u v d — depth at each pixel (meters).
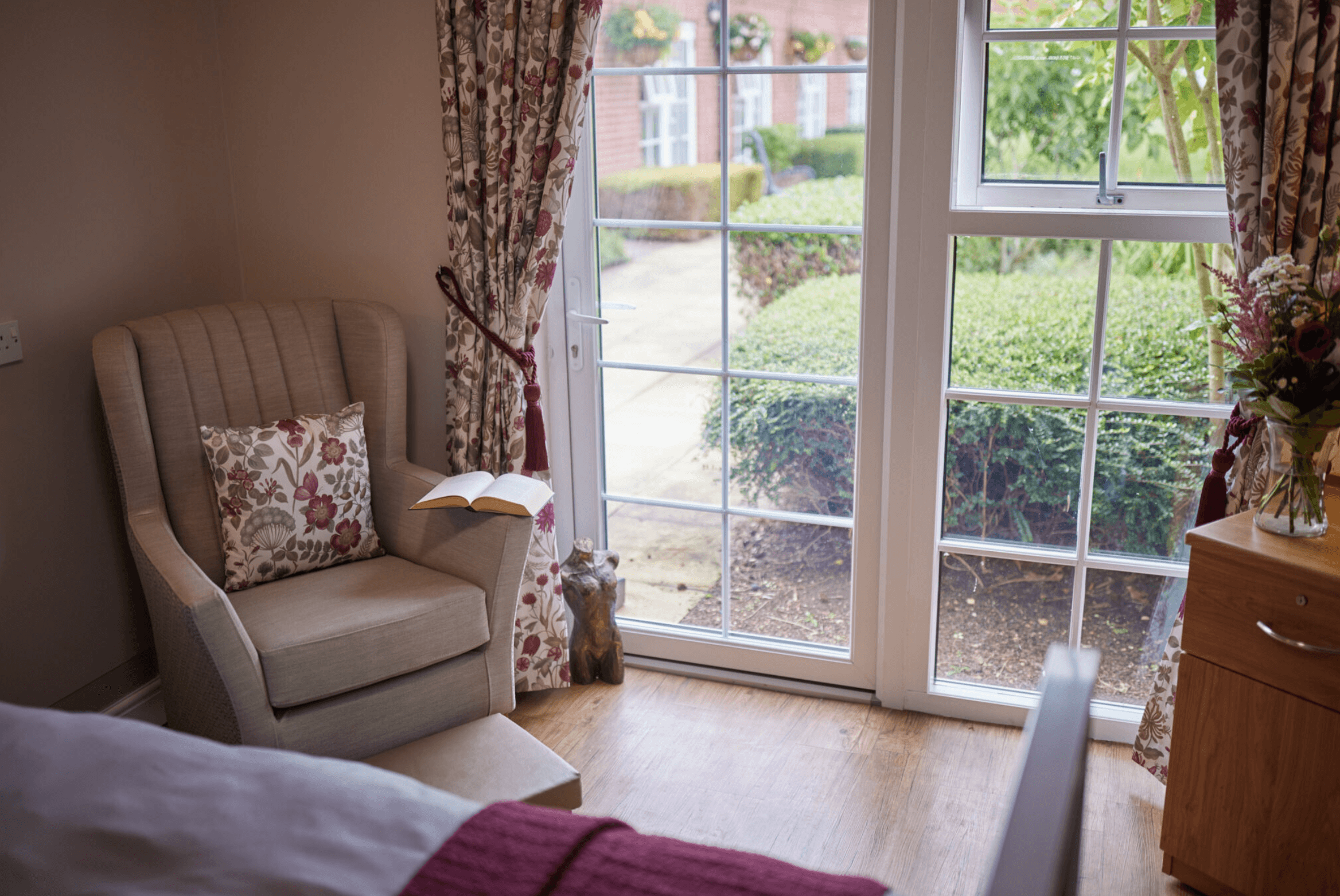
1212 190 2.28
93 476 2.62
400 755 2.23
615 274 2.86
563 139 2.53
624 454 3.00
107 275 2.62
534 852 1.10
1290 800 1.91
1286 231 2.06
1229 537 1.94
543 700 2.87
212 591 2.07
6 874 1.10
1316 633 1.81
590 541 2.92
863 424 2.67
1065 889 0.84
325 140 2.87
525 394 2.73
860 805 2.39
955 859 2.21
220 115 2.93
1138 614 2.58
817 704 2.84
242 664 2.08
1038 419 2.53
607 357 2.93
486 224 2.66
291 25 2.81
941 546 2.67
